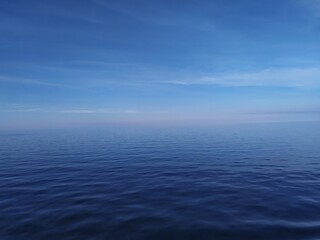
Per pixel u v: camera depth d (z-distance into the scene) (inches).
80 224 301.0
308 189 438.3
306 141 1286.9
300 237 261.1
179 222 303.3
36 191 448.1
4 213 339.0
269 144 1176.2
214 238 263.3
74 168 669.9
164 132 2455.7
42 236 271.6
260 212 331.6
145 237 267.3
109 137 1867.6
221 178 535.8
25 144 1370.6
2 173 610.5
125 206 364.8
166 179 534.9
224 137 1653.5
